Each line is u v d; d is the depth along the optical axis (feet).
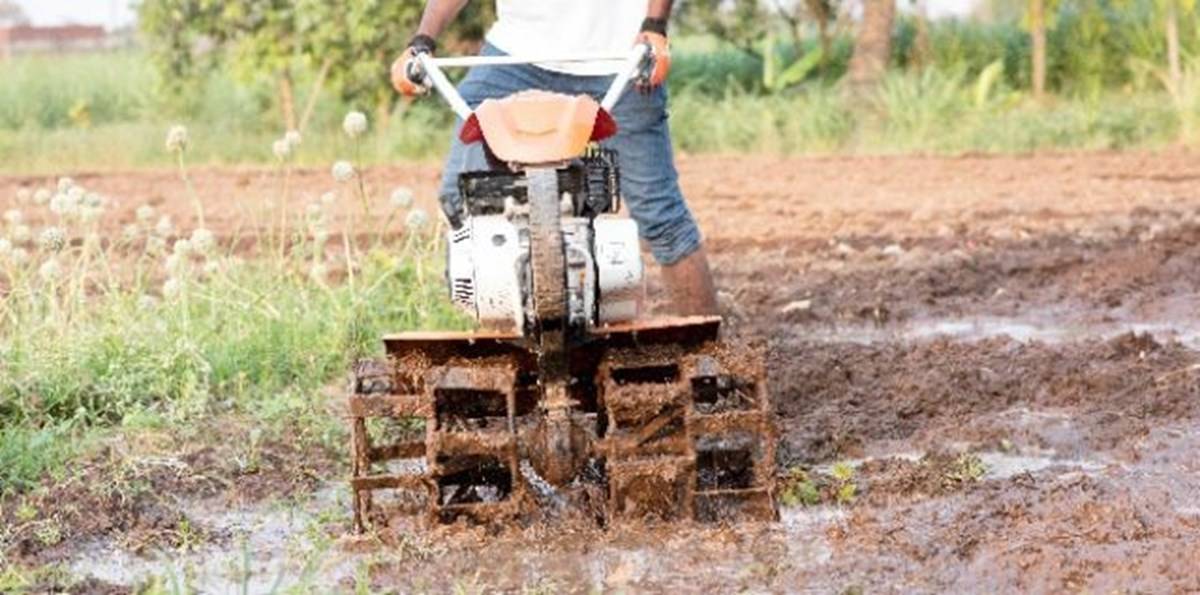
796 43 164.14
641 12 50.24
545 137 41.57
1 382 55.31
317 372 58.75
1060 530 42.29
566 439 42.47
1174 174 115.75
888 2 149.48
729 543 42.16
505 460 43.57
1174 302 71.67
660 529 42.91
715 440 49.55
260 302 62.64
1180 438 50.31
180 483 48.34
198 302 65.77
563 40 49.98
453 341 43.14
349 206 74.49
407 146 147.02
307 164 142.82
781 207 104.88
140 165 146.61
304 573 39.63
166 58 155.53
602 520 43.86
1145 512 43.57
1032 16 153.58
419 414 42.98
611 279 43.34
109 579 41.45
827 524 43.70
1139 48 157.07
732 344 44.09
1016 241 88.38
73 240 93.66
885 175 121.29
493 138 41.73
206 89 163.02
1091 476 46.91
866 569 40.32
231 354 59.47
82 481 48.11
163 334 59.82
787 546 42.11
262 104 160.66
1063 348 61.98
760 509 44.04
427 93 46.55
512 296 42.50
